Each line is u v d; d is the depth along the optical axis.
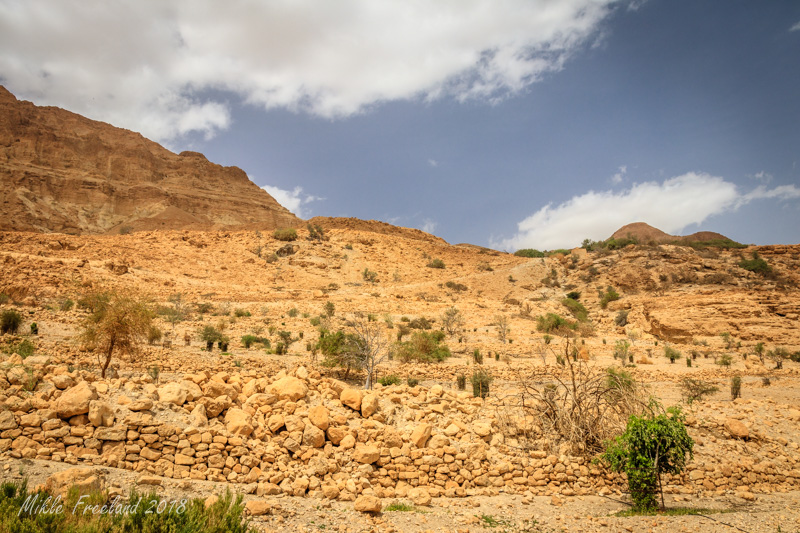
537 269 118.62
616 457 10.39
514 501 9.49
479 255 150.38
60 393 8.23
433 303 76.31
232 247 107.69
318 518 7.44
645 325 64.94
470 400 13.14
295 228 135.75
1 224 161.25
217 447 8.24
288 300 68.25
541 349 41.72
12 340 22.98
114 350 20.92
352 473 9.03
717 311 60.34
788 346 54.16
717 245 114.88
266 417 9.47
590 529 8.45
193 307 54.03
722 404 17.69
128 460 7.73
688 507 10.30
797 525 9.50
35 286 44.41
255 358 28.53
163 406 8.58
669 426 10.19
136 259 80.50
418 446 9.91
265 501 7.34
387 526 7.57
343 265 113.31
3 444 7.21
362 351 25.28
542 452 10.87
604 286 99.19
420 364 32.22
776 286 86.88
